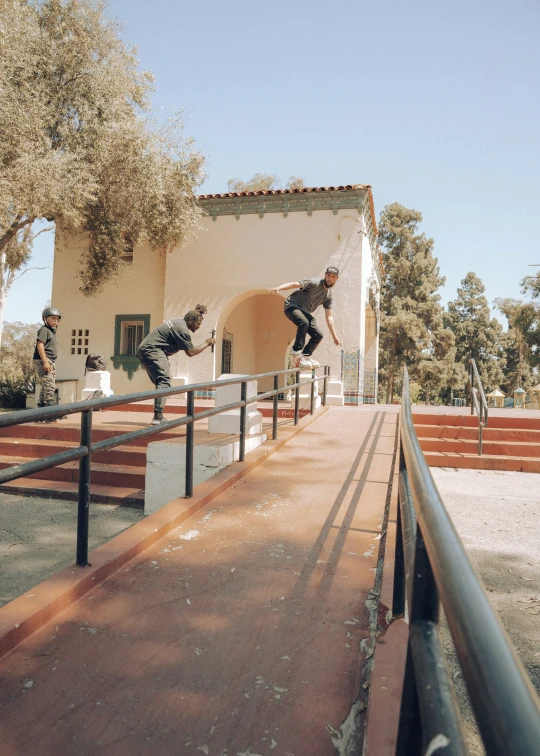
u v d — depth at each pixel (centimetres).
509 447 848
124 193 1377
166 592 277
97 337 1579
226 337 1702
